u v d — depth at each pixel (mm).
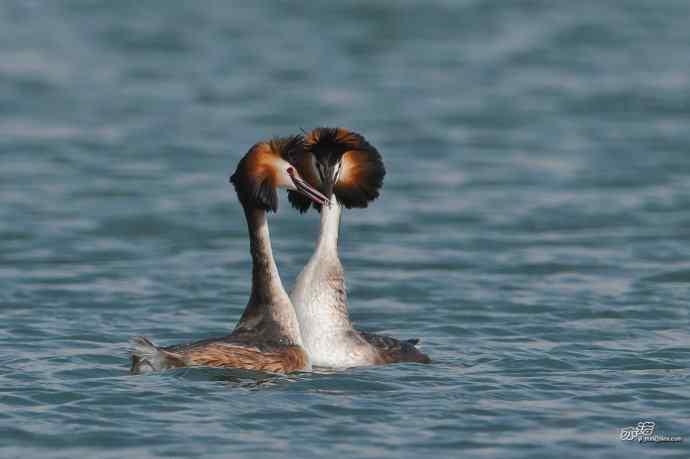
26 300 15945
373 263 18719
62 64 40375
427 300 16312
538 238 20406
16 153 27969
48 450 9312
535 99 35844
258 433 9734
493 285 17172
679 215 22125
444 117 33188
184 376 11070
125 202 23125
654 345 13531
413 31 46531
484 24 48000
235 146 29188
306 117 32938
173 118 32719
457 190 24641
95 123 31906
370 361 12102
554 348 13375
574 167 26922
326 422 10047
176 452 9281
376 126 31922
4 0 50844
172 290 16797
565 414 10453
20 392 10797
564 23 47906
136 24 47312
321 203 11906
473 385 11391
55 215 21922
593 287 17000
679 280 17438
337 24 47844
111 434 9664
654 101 35375
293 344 11719
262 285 11844
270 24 47906
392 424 10047
